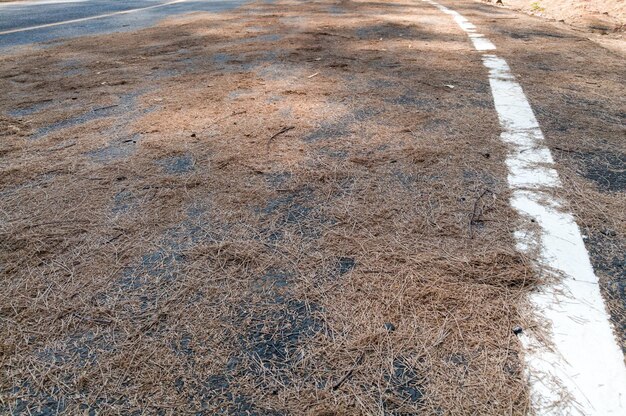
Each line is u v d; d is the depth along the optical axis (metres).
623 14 7.73
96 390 1.13
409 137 2.50
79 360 1.21
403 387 1.12
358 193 1.95
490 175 2.08
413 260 1.54
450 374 1.15
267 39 5.46
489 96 3.19
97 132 2.64
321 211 1.83
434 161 2.21
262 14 7.82
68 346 1.25
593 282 1.44
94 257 1.58
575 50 4.73
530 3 9.79
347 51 4.73
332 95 3.25
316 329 1.29
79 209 1.86
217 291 1.44
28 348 1.25
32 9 9.48
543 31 6.04
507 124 2.68
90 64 4.34
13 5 10.38
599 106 2.97
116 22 7.27
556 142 2.41
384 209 1.83
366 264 1.53
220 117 2.85
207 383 1.14
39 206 1.88
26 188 2.02
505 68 3.97
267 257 1.58
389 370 1.17
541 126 2.63
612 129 2.57
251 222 1.77
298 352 1.22
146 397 1.11
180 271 1.52
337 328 1.29
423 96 3.21
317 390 1.12
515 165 2.17
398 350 1.22
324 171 2.13
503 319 1.31
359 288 1.43
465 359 1.19
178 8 9.16
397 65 4.11
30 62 4.46
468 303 1.36
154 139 2.53
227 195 1.95
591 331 1.26
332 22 6.77
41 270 1.53
